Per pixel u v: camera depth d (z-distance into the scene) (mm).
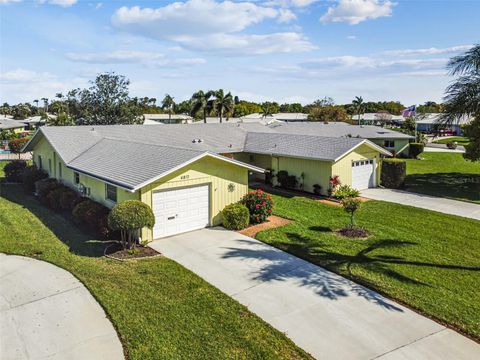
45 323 8359
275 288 9961
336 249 12711
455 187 24578
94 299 9359
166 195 13953
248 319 8445
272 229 14875
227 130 30844
